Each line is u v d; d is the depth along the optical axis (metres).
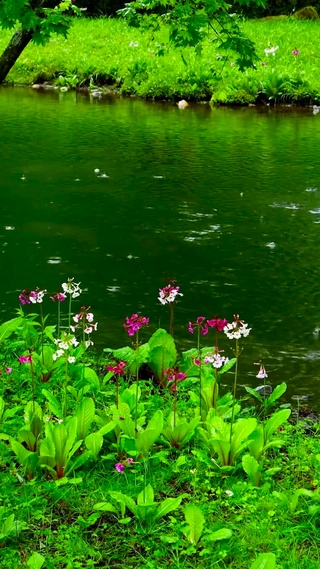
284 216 8.80
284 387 4.52
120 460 3.98
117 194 9.48
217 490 3.73
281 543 3.36
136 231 8.18
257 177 10.41
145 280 6.86
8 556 3.26
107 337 5.72
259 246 7.84
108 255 7.45
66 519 3.54
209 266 7.26
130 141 12.48
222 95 15.21
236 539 3.39
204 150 11.93
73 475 3.87
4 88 18.30
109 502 3.65
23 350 5.29
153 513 3.48
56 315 6.07
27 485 3.72
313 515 3.53
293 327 5.98
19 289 6.55
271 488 3.79
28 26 4.75
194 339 5.75
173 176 10.38
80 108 15.55
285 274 7.11
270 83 16.81
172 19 5.84
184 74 17.45
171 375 4.20
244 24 23.00
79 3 27.75
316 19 27.84
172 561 3.25
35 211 8.74
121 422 4.05
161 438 4.14
